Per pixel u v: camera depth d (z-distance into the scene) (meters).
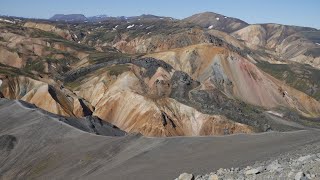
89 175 38.75
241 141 39.47
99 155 42.78
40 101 91.56
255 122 94.88
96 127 63.72
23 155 47.88
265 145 36.91
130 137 45.09
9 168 46.00
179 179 21.92
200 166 32.34
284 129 93.31
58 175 41.09
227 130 87.19
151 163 36.91
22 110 61.47
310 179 15.92
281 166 19.25
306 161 19.06
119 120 91.69
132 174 34.53
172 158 37.19
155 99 92.88
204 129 87.69
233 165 30.09
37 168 44.41
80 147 46.50
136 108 90.81
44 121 55.56
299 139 38.16
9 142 50.41
